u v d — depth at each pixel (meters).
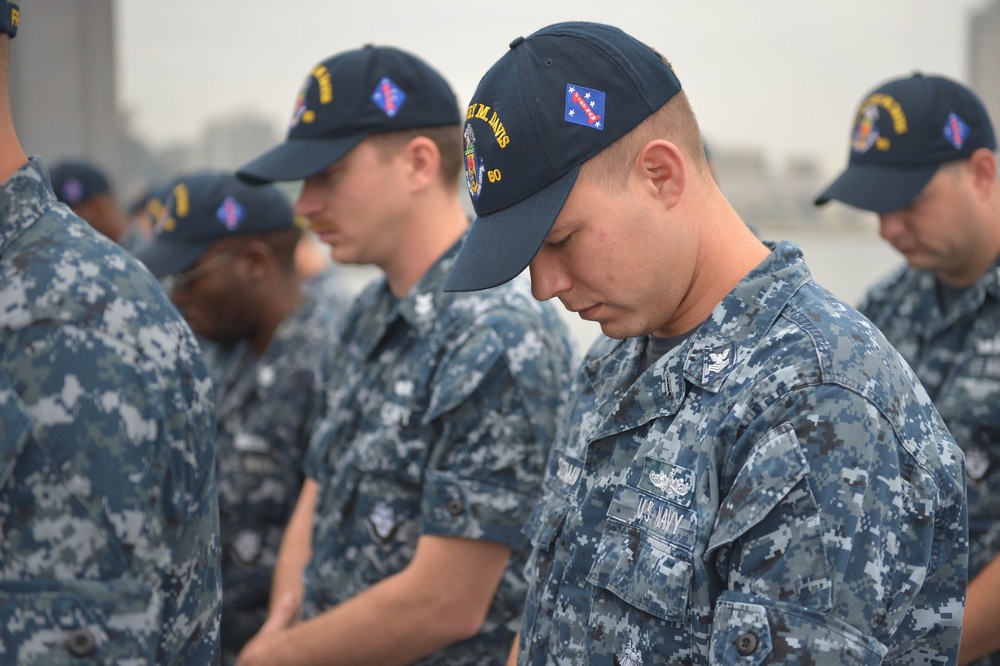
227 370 2.51
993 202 1.96
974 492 1.83
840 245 3.59
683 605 0.98
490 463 1.53
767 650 0.88
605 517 1.10
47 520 0.84
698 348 1.06
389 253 1.78
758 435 0.96
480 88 1.08
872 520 0.90
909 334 2.13
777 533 0.91
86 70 5.25
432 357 1.64
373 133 1.73
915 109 1.93
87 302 0.88
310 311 2.46
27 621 0.84
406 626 1.54
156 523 0.90
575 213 1.01
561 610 1.11
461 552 1.53
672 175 1.03
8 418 0.84
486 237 1.04
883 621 0.95
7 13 0.92
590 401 1.23
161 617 0.93
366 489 1.67
